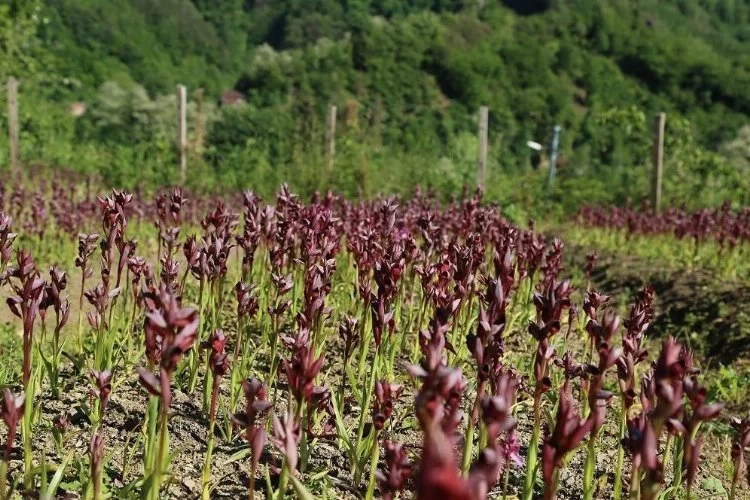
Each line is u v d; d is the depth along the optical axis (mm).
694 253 12406
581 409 4852
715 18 179500
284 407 4316
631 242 15148
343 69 80750
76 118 53906
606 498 3984
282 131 26219
